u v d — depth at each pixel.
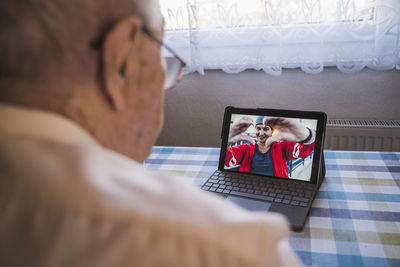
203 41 1.68
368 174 1.03
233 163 1.04
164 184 0.27
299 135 0.98
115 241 0.23
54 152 0.26
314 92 1.71
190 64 1.71
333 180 1.01
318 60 1.61
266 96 1.76
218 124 1.85
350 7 1.50
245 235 0.24
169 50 0.40
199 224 0.24
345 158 1.14
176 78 0.50
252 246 0.23
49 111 0.27
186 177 1.05
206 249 0.23
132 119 0.34
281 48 1.61
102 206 0.24
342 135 1.64
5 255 0.23
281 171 0.98
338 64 1.60
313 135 0.96
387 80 1.63
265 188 0.94
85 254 0.23
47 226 0.23
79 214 0.23
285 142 0.99
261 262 0.23
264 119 1.02
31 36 0.25
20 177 0.24
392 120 1.69
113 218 0.23
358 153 1.17
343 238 0.76
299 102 1.74
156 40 0.34
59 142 0.26
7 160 0.25
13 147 0.25
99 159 0.27
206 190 0.95
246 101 1.79
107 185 0.25
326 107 1.73
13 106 0.26
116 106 0.30
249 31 1.62
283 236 0.25
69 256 0.23
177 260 0.23
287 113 1.00
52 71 0.27
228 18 1.61
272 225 0.24
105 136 0.32
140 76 0.33
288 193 0.91
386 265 0.68
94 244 0.23
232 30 1.63
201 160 1.17
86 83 0.28
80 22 0.26
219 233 0.23
